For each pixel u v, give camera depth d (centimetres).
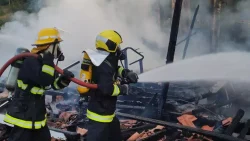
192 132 454
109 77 340
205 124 529
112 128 370
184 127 461
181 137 468
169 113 554
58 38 350
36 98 348
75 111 590
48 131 373
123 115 523
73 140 445
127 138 486
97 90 351
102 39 344
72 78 342
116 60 355
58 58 356
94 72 348
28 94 345
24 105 345
